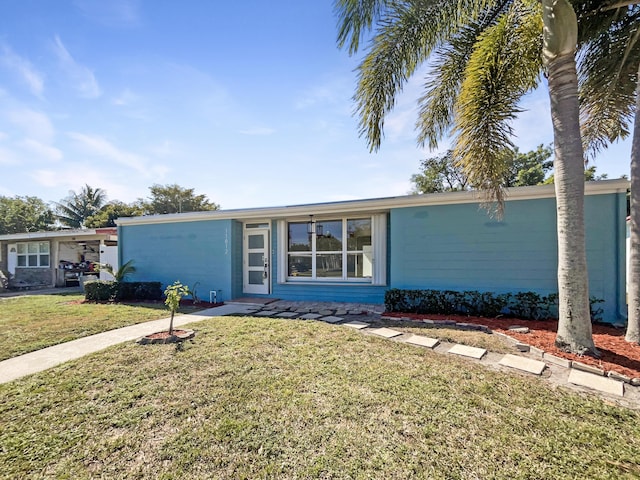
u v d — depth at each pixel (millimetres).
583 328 3939
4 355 4125
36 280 14672
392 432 2346
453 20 5516
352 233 8406
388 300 6707
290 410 2656
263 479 1879
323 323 5781
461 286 6777
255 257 9359
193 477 1897
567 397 2904
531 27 4914
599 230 5770
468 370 3531
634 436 2320
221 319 6230
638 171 4340
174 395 2938
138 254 10008
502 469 1962
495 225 6531
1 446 2193
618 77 5496
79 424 2473
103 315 6742
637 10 5090
